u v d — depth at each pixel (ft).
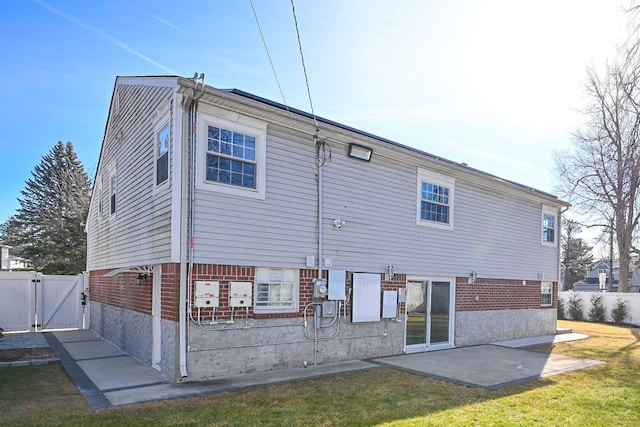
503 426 16.89
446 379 25.08
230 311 25.14
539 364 30.40
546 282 52.06
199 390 21.58
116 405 18.90
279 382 23.57
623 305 68.64
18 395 20.40
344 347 30.76
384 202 34.14
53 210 127.24
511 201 46.91
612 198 76.38
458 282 39.96
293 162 28.71
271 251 27.14
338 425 16.74
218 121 25.40
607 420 17.85
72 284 49.93
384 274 33.71
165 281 24.95
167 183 25.20
